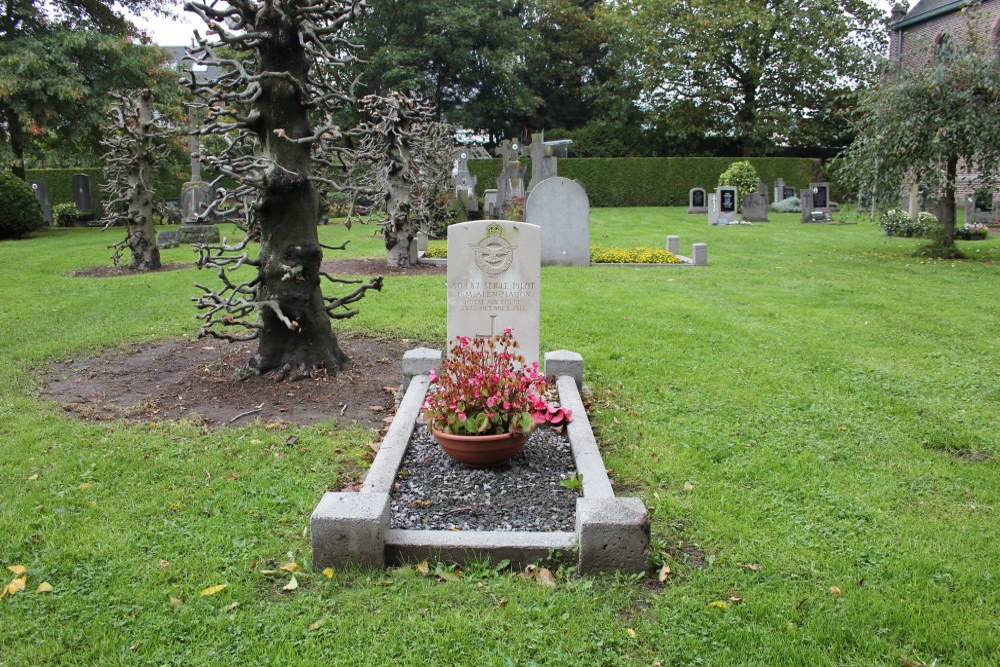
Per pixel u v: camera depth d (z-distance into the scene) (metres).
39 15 26.00
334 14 6.86
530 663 3.04
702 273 13.44
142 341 8.47
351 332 8.64
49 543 3.97
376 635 3.23
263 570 3.73
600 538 3.62
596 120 43.75
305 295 6.74
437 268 14.09
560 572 3.69
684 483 4.80
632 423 5.86
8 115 25.42
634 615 3.38
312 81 6.77
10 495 4.55
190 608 3.41
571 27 45.41
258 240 7.15
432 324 9.05
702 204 31.09
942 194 15.94
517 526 4.08
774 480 4.84
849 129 16.97
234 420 5.86
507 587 3.57
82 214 26.94
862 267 14.10
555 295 11.10
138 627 3.28
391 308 10.00
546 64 44.94
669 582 3.65
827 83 38.12
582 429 5.26
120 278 12.96
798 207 29.73
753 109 39.34
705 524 4.25
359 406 6.17
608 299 10.80
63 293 11.55
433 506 4.31
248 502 4.46
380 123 14.02
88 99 25.27
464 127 40.69
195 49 5.92
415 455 5.04
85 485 4.66
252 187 6.50
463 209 20.19
